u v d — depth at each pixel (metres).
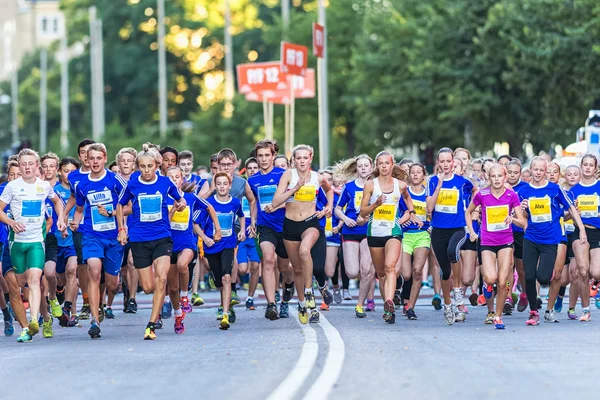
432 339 26.64
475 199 30.78
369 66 96.25
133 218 28.72
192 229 30.84
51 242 31.81
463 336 27.50
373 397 17.75
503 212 30.33
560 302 36.00
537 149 97.44
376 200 30.94
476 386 18.92
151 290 28.95
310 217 30.53
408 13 94.75
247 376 20.34
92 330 28.97
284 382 19.31
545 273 31.45
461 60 87.94
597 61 74.38
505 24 78.94
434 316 34.78
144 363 22.83
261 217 32.97
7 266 30.06
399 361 22.19
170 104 163.38
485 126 91.19
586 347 24.86
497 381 19.48
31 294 28.83
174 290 30.23
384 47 94.50
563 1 74.94
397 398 17.67
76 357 24.28
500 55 83.25
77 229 30.08
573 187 33.53
